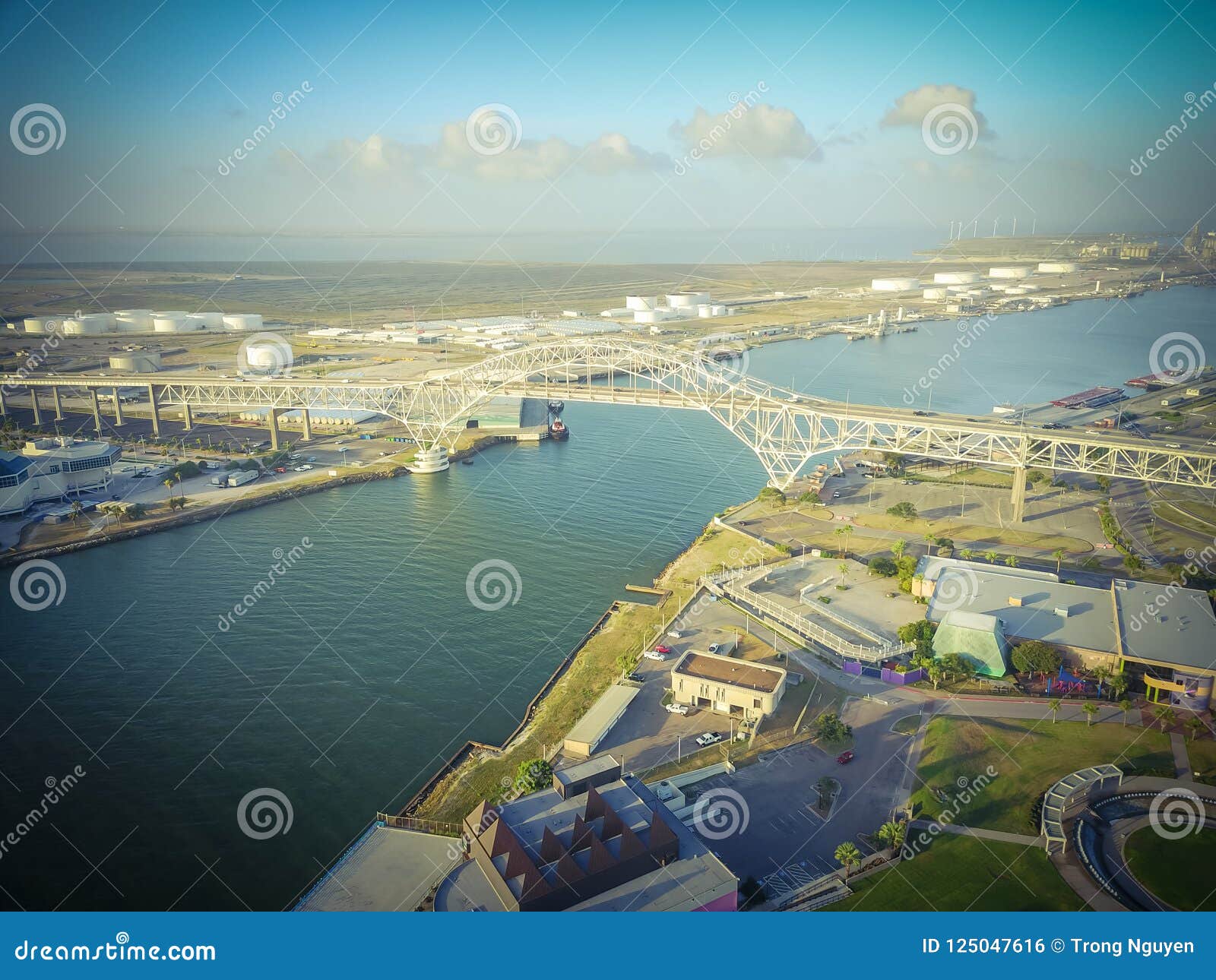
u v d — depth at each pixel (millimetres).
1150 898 71812
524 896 67438
